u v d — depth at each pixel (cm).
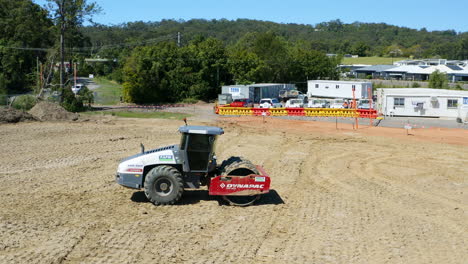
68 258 1051
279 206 1517
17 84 7700
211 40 7912
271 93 6700
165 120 4094
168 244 1146
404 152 2662
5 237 1174
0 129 3086
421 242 1208
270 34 9112
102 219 1334
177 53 7225
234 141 2952
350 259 1079
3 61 7588
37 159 2200
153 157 1475
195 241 1169
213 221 1338
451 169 2202
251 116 4819
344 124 4138
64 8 5481
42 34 9019
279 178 1945
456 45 18100
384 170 2166
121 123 3772
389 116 4794
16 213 1376
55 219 1326
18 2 9438
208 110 5616
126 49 12594
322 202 1585
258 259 1067
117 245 1134
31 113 3816
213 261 1048
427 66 11200
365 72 11781
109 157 2284
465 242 1214
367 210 1498
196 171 1475
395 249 1150
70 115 3856
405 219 1410
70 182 1775
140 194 1616
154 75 6750
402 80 10350
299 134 3388
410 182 1934
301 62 8719
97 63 11988
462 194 1744
